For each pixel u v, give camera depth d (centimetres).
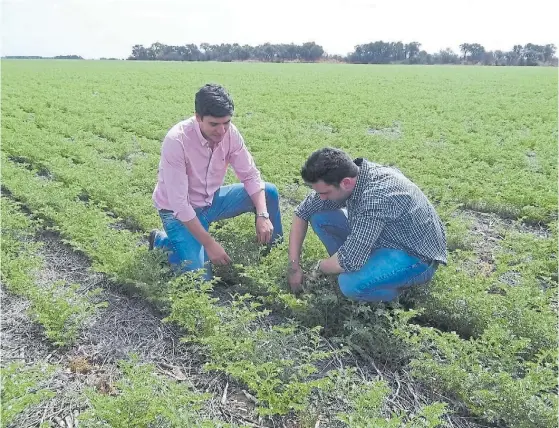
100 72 3694
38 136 1164
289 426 379
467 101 2070
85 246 595
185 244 529
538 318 456
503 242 664
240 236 594
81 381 420
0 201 718
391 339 443
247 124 1379
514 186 823
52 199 722
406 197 441
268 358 418
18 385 362
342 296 490
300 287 506
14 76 3120
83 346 461
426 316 500
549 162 1017
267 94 2262
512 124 1481
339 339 445
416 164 976
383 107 1820
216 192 571
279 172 915
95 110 1647
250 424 379
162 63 6016
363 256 438
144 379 377
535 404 361
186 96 2141
